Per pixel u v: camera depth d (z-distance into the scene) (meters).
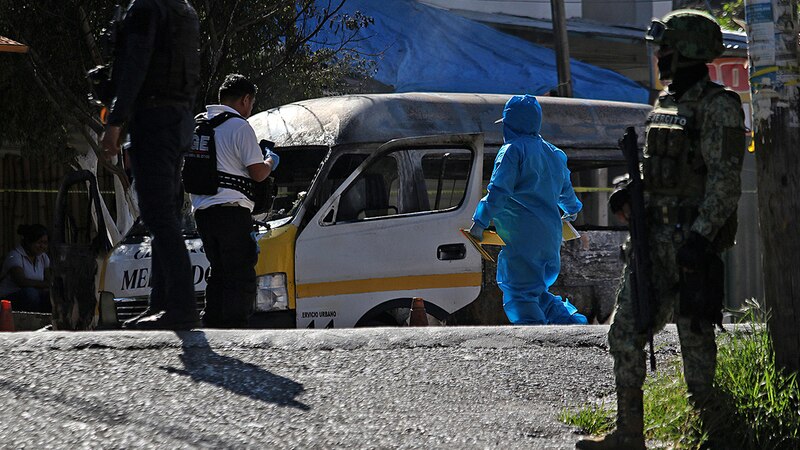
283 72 49.31
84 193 56.69
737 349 17.05
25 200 56.25
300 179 31.02
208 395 16.30
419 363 18.59
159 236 19.94
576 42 79.00
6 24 43.78
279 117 33.50
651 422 15.64
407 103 32.72
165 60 19.84
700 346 15.34
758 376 16.08
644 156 15.14
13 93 47.25
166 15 19.78
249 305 23.30
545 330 20.84
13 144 54.28
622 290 15.08
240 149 22.55
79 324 28.56
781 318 16.09
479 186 30.58
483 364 18.78
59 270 28.20
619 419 14.95
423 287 29.83
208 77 46.03
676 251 14.73
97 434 14.44
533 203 26.83
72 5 44.62
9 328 32.28
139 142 20.03
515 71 66.69
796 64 16.16
